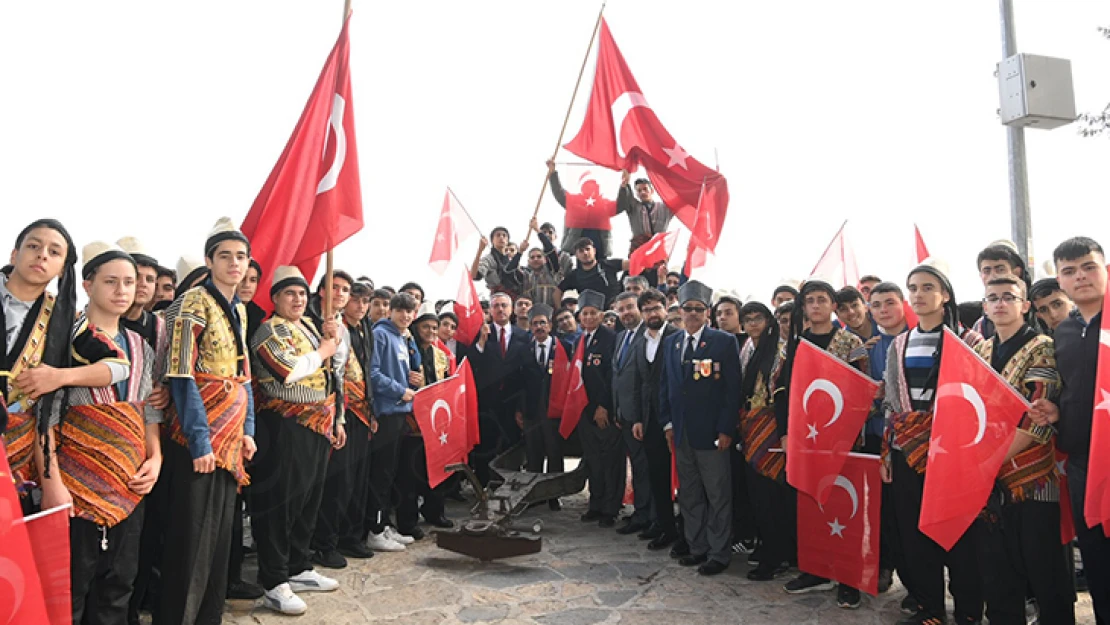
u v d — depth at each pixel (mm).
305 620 4391
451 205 8609
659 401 5898
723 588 5074
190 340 3570
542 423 7586
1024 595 3777
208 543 3666
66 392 3182
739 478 6152
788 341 4969
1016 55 6480
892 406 4227
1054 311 4078
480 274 9781
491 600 4797
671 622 4414
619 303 6723
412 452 6293
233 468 3756
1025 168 6824
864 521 4535
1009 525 3656
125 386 3350
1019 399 3531
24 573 2723
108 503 3240
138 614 4059
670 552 5926
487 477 7602
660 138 8625
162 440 3688
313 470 4547
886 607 4668
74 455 3207
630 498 7555
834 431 4555
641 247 9141
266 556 4492
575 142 8953
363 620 4410
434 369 6480
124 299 3303
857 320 5316
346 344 5055
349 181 4887
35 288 3090
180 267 4133
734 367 5387
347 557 5738
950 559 4043
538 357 7680
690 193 8430
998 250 4066
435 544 6195
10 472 2746
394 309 6027
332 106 4906
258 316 4691
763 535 5293
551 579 5254
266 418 4449
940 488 3654
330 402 4738
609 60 8992
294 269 4559
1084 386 3361
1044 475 3559
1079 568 5125
